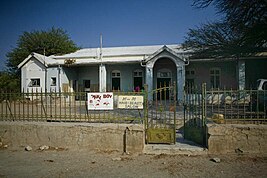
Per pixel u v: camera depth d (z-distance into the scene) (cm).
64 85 2405
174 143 694
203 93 690
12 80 3350
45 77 2425
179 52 2233
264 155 602
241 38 1473
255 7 1332
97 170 521
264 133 613
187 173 499
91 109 734
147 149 647
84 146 679
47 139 701
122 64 2361
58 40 3812
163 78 2239
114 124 677
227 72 2117
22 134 715
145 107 712
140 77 2366
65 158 607
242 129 621
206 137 649
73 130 687
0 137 724
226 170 514
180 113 1270
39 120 775
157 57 1995
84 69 2553
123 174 497
